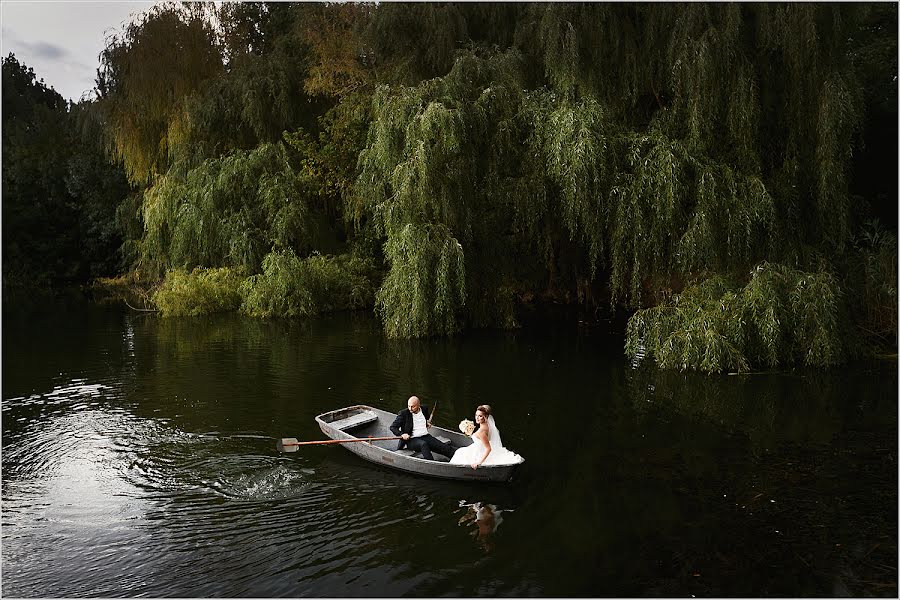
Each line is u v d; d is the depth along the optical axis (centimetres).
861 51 1733
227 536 612
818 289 1173
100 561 567
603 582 531
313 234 2138
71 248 3397
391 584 529
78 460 804
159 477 753
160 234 2181
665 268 1351
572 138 1273
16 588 526
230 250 2070
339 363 1334
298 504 682
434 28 1619
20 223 3269
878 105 1625
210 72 2325
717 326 1206
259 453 830
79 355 1438
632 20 1412
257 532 620
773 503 672
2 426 935
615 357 1370
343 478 753
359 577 540
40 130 3619
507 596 511
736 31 1226
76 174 3253
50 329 1811
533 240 1694
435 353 1424
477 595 512
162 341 1608
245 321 1914
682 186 1216
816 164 1262
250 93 2102
